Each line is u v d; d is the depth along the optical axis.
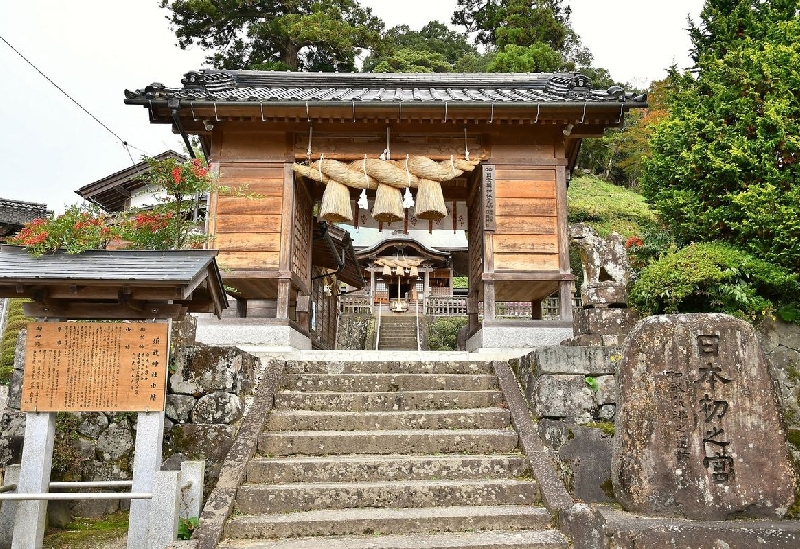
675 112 8.90
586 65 40.94
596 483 5.20
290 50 27.56
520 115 8.70
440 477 5.12
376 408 6.12
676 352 4.62
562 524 4.43
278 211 9.12
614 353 5.70
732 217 7.39
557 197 9.19
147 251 4.87
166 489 4.16
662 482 4.39
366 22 29.08
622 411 4.64
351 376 6.45
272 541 4.23
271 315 12.61
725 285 6.60
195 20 26.83
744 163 7.31
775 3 8.47
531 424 5.64
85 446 5.39
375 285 32.06
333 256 14.41
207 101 8.41
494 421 5.86
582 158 34.62
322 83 11.43
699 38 9.40
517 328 8.83
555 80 10.29
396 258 29.89
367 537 4.34
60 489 5.18
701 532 4.03
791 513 4.40
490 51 37.97
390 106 8.48
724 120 7.93
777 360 6.79
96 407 4.51
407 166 9.22
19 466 4.65
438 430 5.73
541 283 9.23
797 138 6.87
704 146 7.77
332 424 5.71
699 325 4.67
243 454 5.06
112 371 4.57
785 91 7.16
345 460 5.14
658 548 3.98
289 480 5.00
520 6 35.66
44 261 4.62
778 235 6.77
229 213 9.09
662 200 8.38
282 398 6.07
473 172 10.28
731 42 8.60
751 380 4.57
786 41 7.71
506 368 6.77
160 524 4.11
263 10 27.77
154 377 4.59
